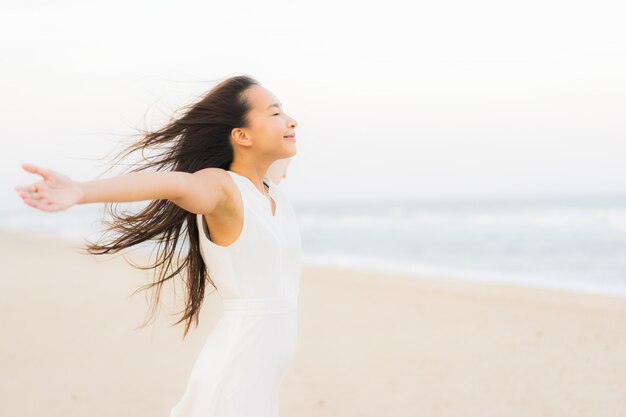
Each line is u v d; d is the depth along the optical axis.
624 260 15.94
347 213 57.12
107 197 1.53
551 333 6.25
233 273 1.97
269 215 2.00
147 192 1.63
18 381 4.92
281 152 2.09
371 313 7.87
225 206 1.92
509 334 6.31
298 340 6.45
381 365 5.35
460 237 26.64
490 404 4.23
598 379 4.68
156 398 4.50
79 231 34.75
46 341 6.34
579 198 66.44
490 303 8.12
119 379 5.00
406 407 4.24
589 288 11.45
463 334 6.41
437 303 8.37
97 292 9.78
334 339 6.44
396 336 6.46
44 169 1.39
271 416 2.04
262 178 2.19
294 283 2.14
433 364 5.32
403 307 8.18
